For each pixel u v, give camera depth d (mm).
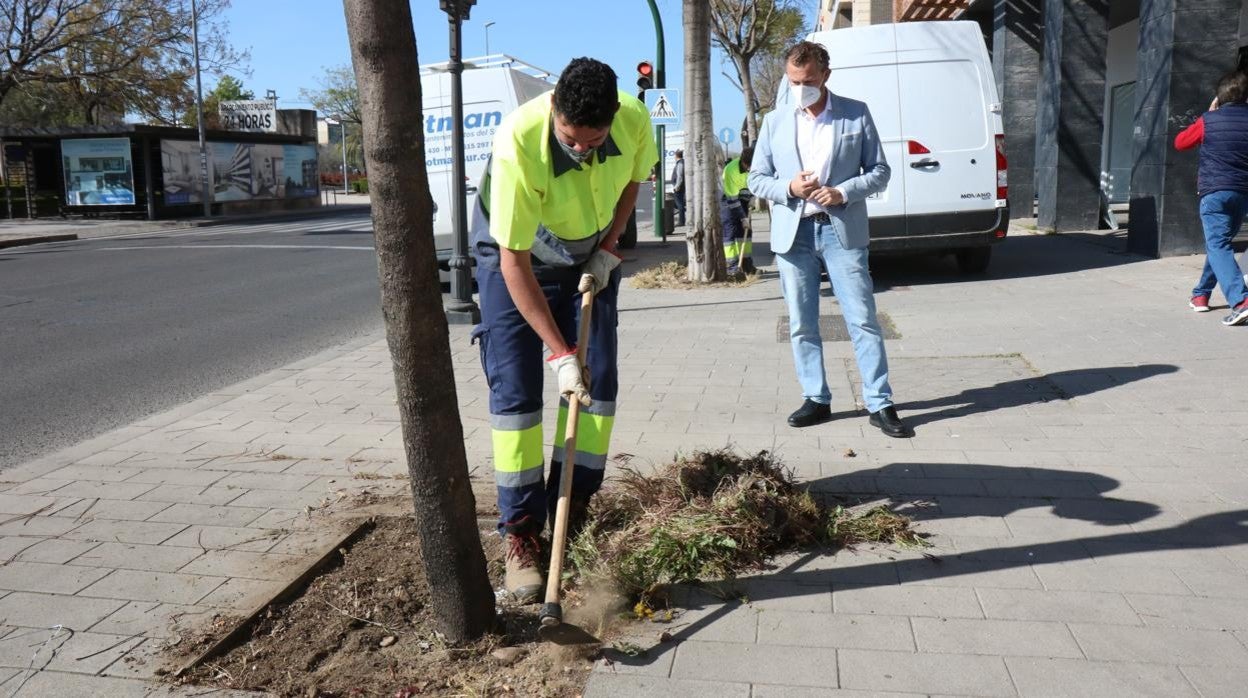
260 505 4480
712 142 11672
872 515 4016
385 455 5281
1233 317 7277
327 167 83375
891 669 2932
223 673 3025
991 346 7285
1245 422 5172
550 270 3697
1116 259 11484
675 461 4555
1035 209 18438
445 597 3135
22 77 37312
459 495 3080
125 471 5062
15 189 36594
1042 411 5574
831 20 35812
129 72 39719
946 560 3670
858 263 5352
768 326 8789
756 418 5715
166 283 14414
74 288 13898
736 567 3660
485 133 12594
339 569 3758
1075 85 14430
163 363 8430
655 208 20250
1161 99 10898
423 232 2893
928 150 10586
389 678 3000
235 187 39000
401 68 2748
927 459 4840
